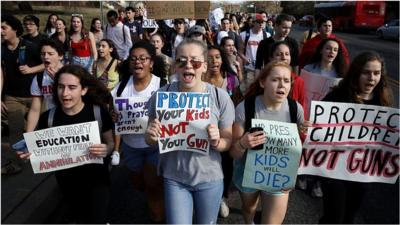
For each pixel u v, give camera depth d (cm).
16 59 517
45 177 465
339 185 307
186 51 266
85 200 303
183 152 274
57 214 398
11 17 507
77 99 290
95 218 290
